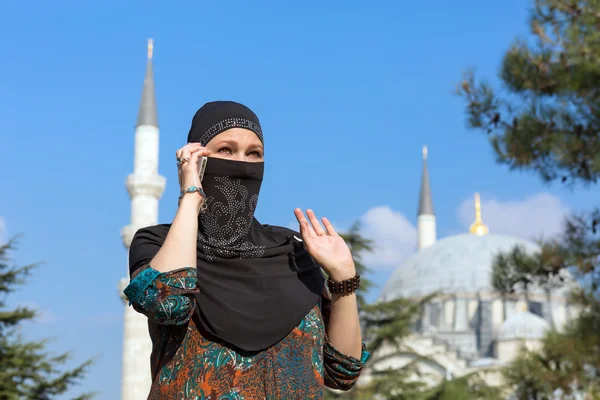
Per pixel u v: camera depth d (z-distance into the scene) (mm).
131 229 51688
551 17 15695
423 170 97625
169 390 3029
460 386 33594
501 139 15797
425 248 91875
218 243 3301
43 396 24625
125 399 49812
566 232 16797
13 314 24656
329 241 3508
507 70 15977
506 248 87312
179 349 3070
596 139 15242
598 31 15094
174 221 3131
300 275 3342
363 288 33031
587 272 16359
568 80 14938
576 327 17281
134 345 50750
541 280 17500
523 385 18484
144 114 54062
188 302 2986
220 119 3410
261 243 3443
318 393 3094
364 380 37531
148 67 56156
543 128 15469
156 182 52531
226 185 3338
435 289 83375
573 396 18281
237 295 3119
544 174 15836
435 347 62219
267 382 3023
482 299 81438
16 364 24047
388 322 35344
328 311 3592
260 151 3465
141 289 2975
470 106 16141
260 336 3064
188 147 3299
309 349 3164
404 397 33625
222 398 2961
